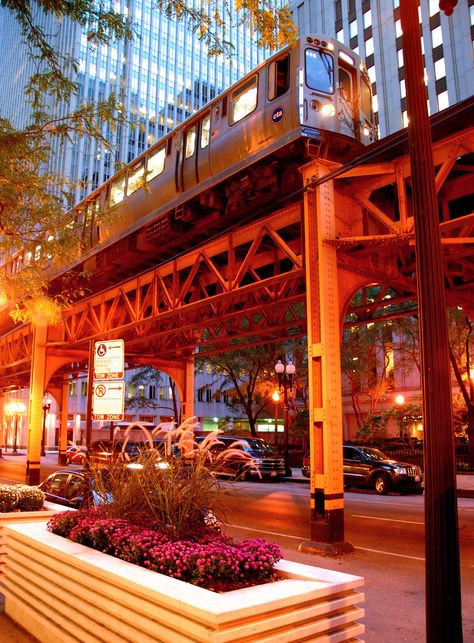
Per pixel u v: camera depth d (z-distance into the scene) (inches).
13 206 468.4
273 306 626.8
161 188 634.2
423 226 167.8
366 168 441.7
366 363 1381.6
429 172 170.6
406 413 1293.1
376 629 249.4
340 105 487.8
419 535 482.6
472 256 563.5
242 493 843.4
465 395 1011.3
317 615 154.6
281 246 518.3
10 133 434.9
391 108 1995.6
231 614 136.5
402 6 181.2
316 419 421.7
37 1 365.4
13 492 349.4
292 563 190.7
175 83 3895.2
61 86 429.4
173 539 199.2
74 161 3070.9
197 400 3004.4
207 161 565.6
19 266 687.1
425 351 160.6
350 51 515.2
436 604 147.4
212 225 610.9
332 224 447.8
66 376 1585.9
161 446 249.3
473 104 352.2
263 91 503.2
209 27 344.8
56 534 247.3
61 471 492.4
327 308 431.2
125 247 716.0
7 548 268.4
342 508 415.5
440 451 153.4
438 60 1879.9
